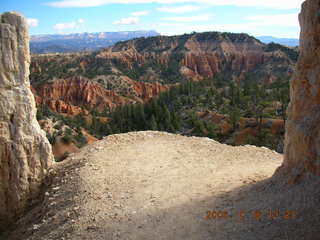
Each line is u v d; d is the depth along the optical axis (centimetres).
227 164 1752
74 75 16212
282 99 6519
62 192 1556
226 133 6356
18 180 1706
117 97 14888
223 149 2020
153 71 19475
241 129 6225
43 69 16988
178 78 18812
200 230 1073
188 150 2005
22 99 1733
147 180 1559
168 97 9581
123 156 1903
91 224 1209
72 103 14400
